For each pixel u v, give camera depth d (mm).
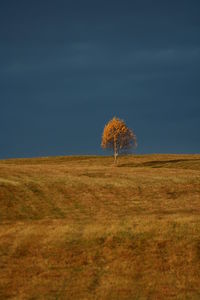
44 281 32281
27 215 59062
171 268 35125
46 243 40594
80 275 33594
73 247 39688
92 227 45375
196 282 32219
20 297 29234
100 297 29328
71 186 75812
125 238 41375
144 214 59375
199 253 37688
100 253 38469
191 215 53438
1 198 64125
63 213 61031
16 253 38469
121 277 33188
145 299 29016
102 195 72125
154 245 39719
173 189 78125
